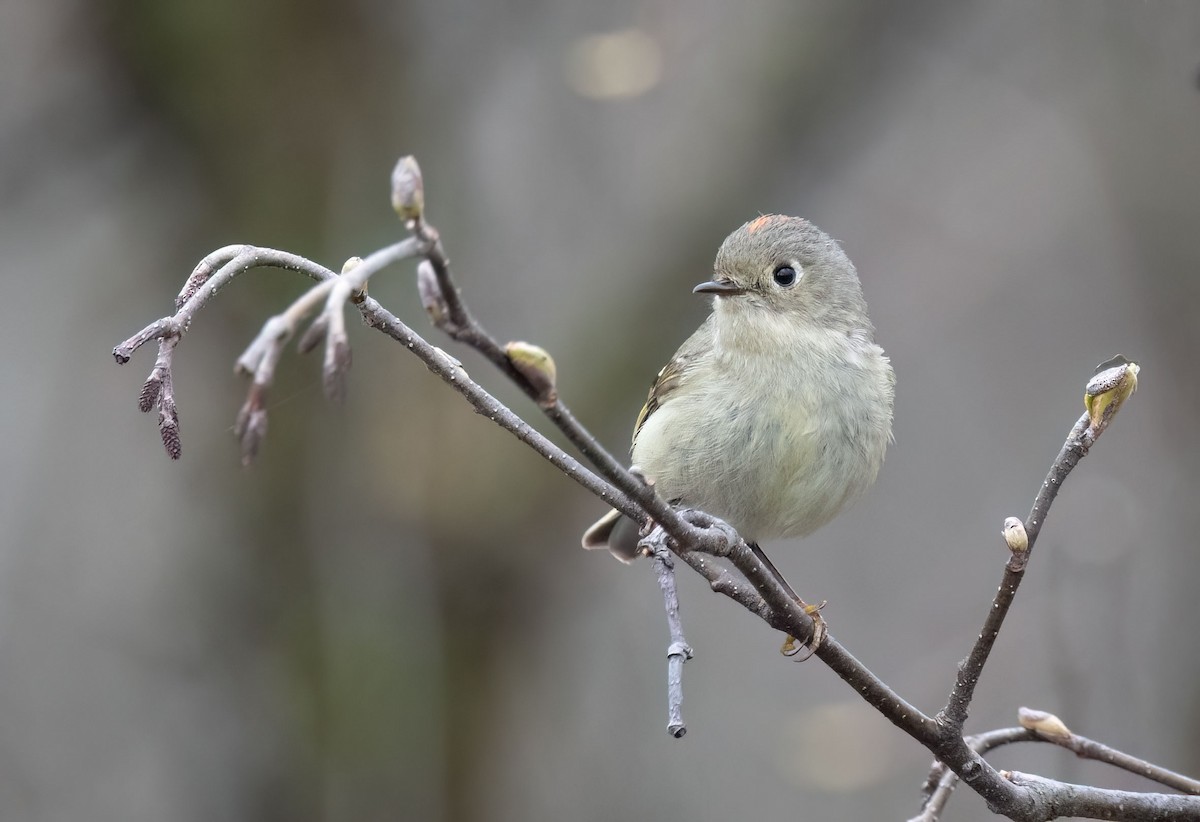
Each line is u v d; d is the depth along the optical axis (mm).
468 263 11875
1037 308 14477
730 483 7957
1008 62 13602
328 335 3107
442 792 10828
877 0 11516
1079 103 12734
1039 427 14156
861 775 11234
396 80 10875
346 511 10688
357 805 10508
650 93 13102
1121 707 10086
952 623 13398
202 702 11352
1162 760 10484
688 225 11383
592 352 11297
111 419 13930
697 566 4648
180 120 10602
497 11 12250
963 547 13875
